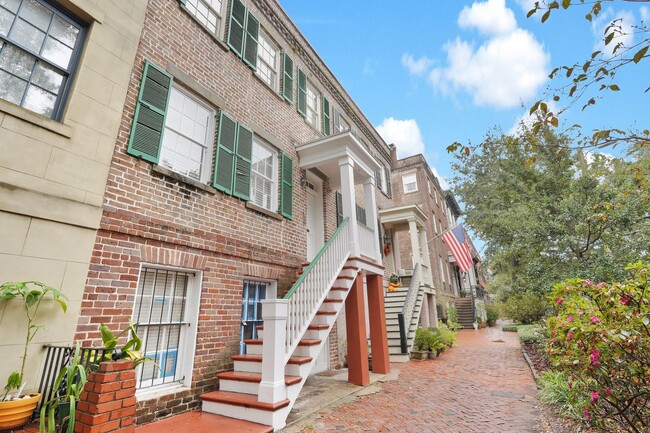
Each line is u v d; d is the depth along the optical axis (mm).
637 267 3615
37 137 3686
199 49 6191
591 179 8703
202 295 5207
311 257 9016
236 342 5605
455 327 17953
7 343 3184
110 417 2904
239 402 4340
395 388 6453
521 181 12469
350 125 13320
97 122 4270
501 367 8281
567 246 8742
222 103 6441
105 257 4078
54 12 4223
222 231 5793
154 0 5484
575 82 3059
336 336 9219
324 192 9898
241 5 7617
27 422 3043
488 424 4336
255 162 7375
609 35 2662
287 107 8766
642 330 3307
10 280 3275
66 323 3604
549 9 2836
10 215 3379
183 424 4102
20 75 3824
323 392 6102
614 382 3436
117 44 4711
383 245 15141
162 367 4703
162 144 5289
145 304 4645
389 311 12266
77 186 3938
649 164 6910
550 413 4602
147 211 4645
